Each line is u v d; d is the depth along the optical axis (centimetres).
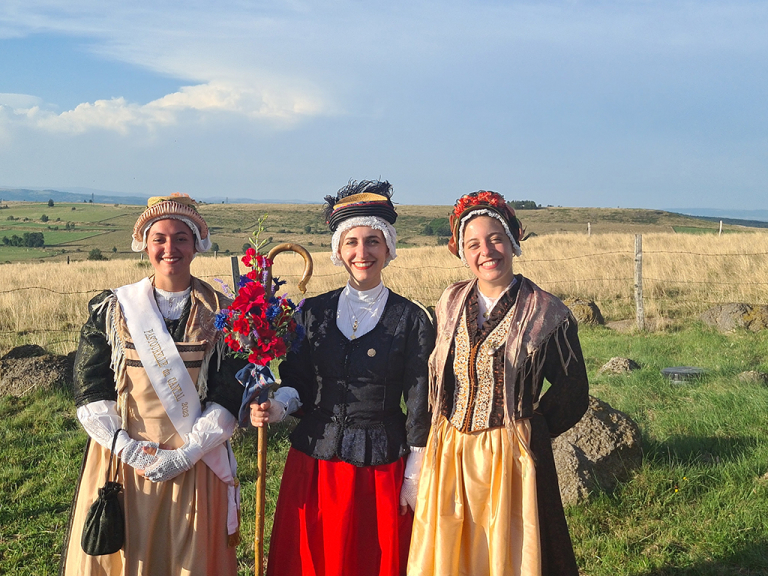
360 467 263
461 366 255
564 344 253
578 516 393
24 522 417
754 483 421
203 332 255
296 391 277
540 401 260
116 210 14200
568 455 423
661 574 338
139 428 250
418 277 1545
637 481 426
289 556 268
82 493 252
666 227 6981
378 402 268
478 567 244
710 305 1134
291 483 272
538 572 232
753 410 560
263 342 250
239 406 258
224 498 259
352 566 263
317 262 2031
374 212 275
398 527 268
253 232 266
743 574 331
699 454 472
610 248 1964
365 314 277
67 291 1488
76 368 254
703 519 384
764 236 1927
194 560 245
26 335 1049
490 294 261
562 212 9250
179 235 254
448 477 250
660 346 891
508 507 240
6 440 555
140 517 245
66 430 584
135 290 257
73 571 246
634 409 593
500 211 256
